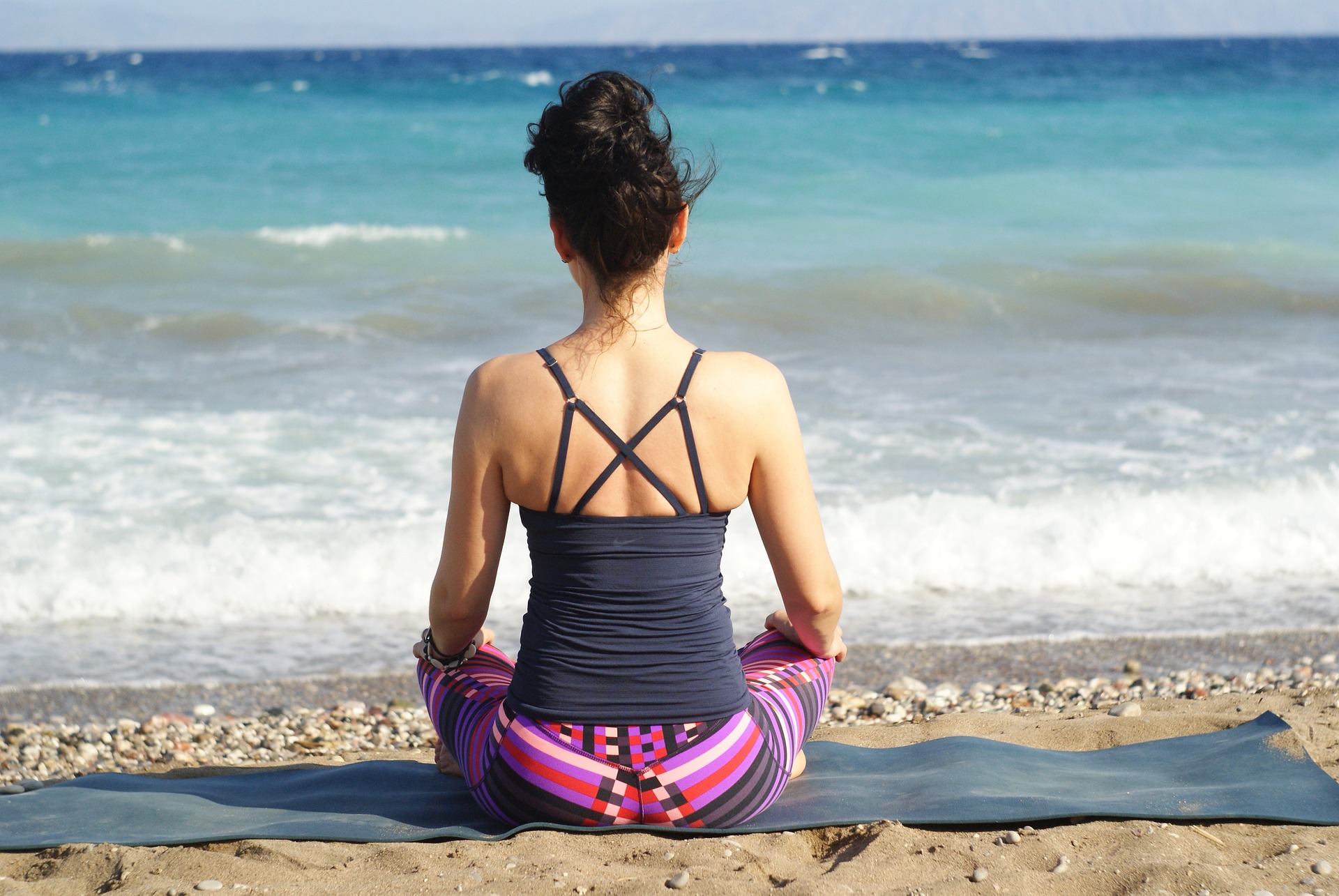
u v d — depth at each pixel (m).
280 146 21.42
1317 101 32.12
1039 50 102.81
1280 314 10.72
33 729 3.79
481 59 88.88
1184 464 6.23
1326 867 2.14
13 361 8.58
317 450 6.52
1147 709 3.44
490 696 2.34
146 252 12.48
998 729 3.21
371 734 3.84
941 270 11.76
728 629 2.17
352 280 11.61
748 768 2.21
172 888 2.11
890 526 5.45
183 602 4.86
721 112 28.28
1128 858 2.22
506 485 2.05
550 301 10.78
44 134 22.53
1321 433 6.74
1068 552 5.32
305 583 4.99
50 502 5.62
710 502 2.04
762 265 12.07
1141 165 19.86
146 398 7.57
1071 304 11.02
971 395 7.81
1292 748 2.76
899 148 21.72
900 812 2.44
